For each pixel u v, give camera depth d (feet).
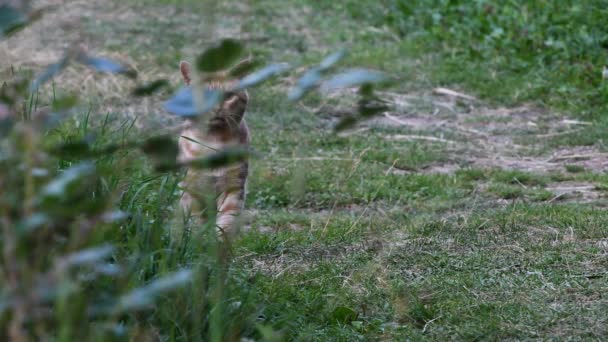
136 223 22.03
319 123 49.73
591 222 32.27
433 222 32.73
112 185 23.26
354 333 23.07
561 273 27.53
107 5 76.95
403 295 25.63
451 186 39.06
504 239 30.81
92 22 70.54
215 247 21.77
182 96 12.99
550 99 53.62
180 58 59.98
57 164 23.08
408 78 57.52
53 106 15.93
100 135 28.68
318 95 53.47
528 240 30.71
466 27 65.41
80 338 15.26
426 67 59.77
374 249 30.17
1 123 13.70
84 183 15.06
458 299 25.54
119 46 63.00
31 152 13.56
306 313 23.98
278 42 66.39
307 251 30.04
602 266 28.14
